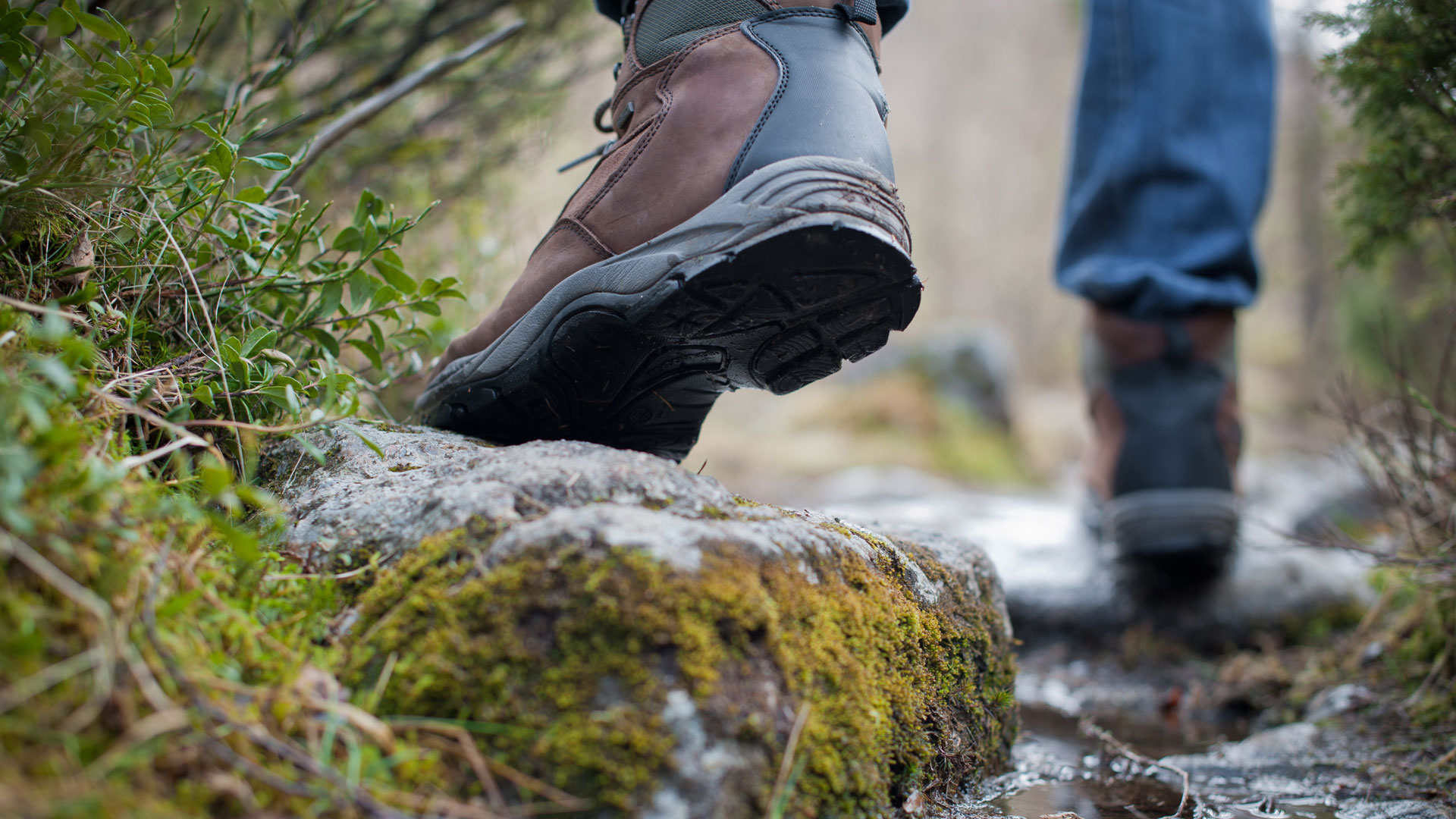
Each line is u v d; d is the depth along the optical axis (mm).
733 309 1104
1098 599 2363
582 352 1181
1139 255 2152
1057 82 16188
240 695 698
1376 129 1618
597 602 778
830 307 1120
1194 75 2127
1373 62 1508
